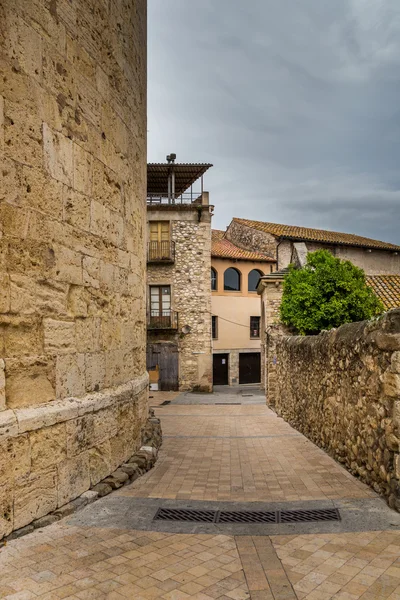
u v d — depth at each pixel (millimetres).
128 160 6465
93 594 2969
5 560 3404
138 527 4117
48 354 4379
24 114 4117
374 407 5137
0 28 3879
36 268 4254
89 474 4906
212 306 30844
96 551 3588
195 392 24078
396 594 2977
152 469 6336
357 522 4230
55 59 4570
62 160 4660
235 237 36094
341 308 15914
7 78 3936
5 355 3902
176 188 27109
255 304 32250
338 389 6699
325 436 7531
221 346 31062
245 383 32000
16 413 3891
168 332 24172
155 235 24578
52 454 4258
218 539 3865
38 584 3080
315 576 3215
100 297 5434
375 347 5078
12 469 3783
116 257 5953
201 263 24547
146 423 7594
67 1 4809
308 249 25297
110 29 5863
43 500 4125
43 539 3789
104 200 5594
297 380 10211
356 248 26406
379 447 5004
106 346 5590
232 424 11477
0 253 3854
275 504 4781
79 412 4691
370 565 3369
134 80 6832
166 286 24578
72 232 4828
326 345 7375
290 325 17500
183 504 4758
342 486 5422
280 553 3590
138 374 6953
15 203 4012
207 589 3045
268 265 32406
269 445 8266
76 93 4949
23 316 4082
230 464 6684
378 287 16594
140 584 3098
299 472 6156
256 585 3096
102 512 4457
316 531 4035
